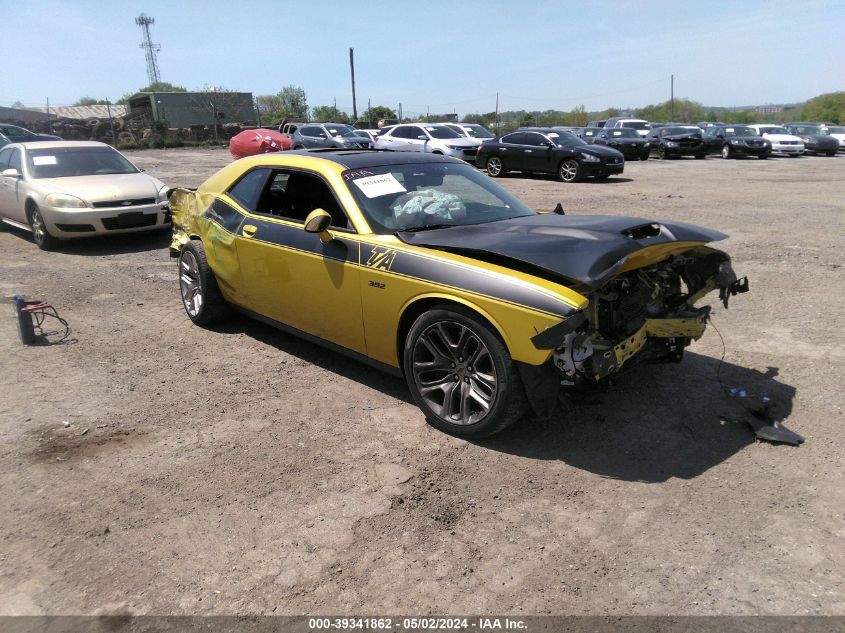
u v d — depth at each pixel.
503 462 3.38
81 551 2.69
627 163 25.41
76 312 6.14
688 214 11.59
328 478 3.24
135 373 4.63
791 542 2.71
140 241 9.91
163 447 3.56
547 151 18.72
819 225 10.49
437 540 2.76
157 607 2.38
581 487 3.14
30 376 4.55
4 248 9.37
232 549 2.71
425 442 3.60
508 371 3.25
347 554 2.68
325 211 4.09
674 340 4.19
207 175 19.33
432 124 22.62
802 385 4.26
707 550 2.67
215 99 48.69
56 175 9.64
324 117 59.56
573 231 3.51
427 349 3.70
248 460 3.42
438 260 3.53
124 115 48.25
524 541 2.75
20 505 3.01
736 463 3.33
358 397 4.21
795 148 29.27
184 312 6.17
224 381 4.49
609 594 2.44
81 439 3.64
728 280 4.09
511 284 3.19
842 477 3.18
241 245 4.83
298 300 4.43
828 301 6.17
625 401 4.05
